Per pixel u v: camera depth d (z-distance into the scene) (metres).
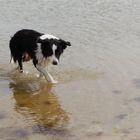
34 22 14.34
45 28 13.57
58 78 9.63
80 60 10.68
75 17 14.88
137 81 9.23
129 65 10.17
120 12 15.38
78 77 9.62
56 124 7.36
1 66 10.55
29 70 10.46
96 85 9.09
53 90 8.98
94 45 11.77
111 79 9.40
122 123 7.32
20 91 9.02
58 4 17.00
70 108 8.01
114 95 8.53
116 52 11.15
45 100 8.46
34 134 7.00
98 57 10.83
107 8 16.06
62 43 9.68
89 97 8.48
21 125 7.35
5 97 8.69
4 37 12.60
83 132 7.03
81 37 12.52
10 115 7.77
